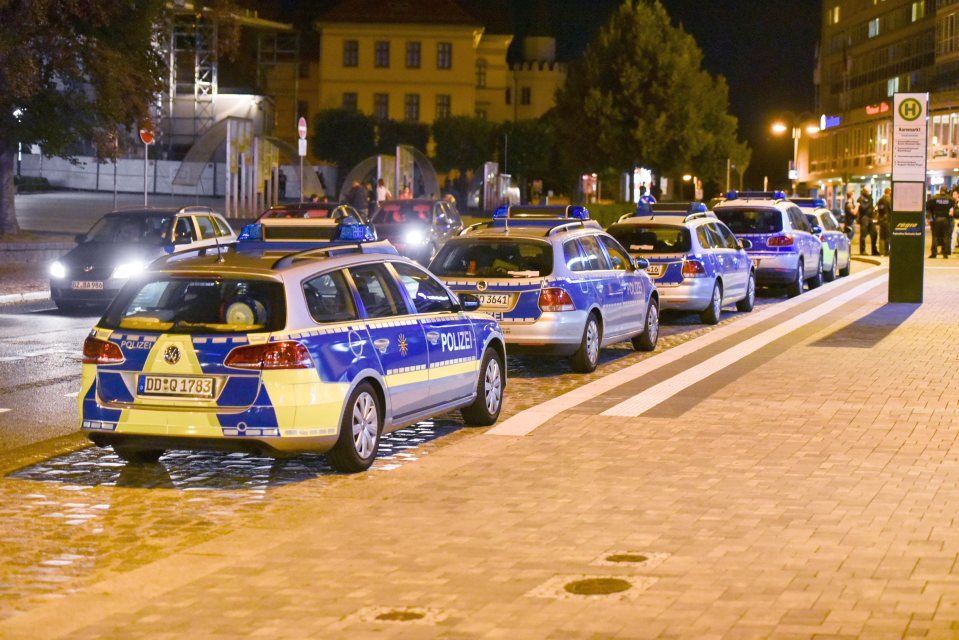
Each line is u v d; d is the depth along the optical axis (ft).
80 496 31.24
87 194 224.53
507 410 43.91
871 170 348.79
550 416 41.34
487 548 24.99
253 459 35.63
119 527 28.09
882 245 148.56
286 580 22.97
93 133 112.47
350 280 34.40
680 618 20.29
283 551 25.02
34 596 22.80
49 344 62.03
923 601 21.02
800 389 46.57
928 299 87.40
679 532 26.03
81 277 76.79
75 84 111.24
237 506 30.12
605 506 28.45
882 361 54.54
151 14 113.60
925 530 25.96
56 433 39.93
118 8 108.47
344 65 355.77
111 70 108.06
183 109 236.63
